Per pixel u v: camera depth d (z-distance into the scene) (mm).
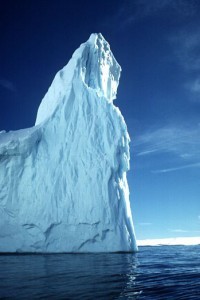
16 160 31922
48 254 28203
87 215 30516
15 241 30078
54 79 39625
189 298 10031
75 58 37656
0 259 23219
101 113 35031
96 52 39250
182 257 27188
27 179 31797
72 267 17984
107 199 30953
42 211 30578
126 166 34344
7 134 34875
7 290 11430
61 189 31703
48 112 38156
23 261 21516
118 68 43719
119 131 34312
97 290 11383
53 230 30500
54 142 33906
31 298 10133
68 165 32688
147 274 15328
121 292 11039
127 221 31875
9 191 31172
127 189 34938
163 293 10859
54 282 12992
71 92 35656
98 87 38844
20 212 30891
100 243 30203
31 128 34844
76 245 30109
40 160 32719
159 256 27922
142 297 10266
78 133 34000
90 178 31828
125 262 20891
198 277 14414
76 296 10422
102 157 32656
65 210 30891
